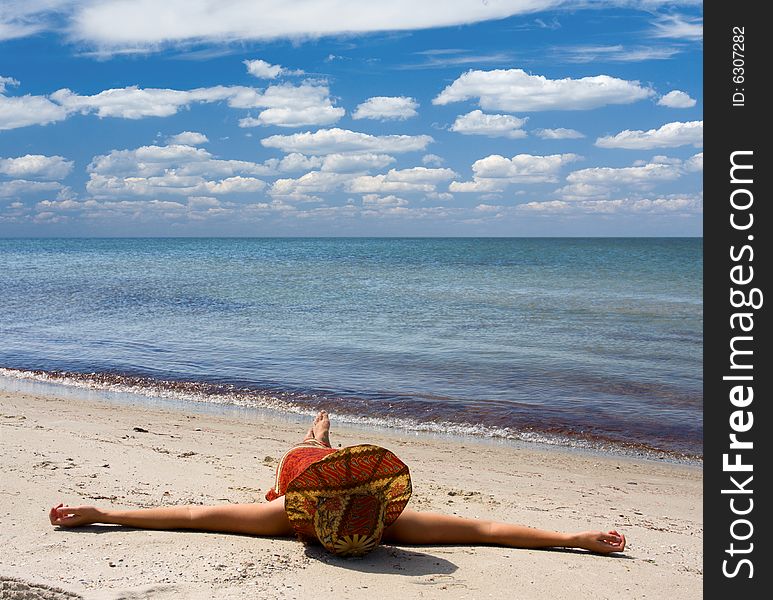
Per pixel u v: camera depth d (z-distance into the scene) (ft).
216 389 43.04
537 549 16.48
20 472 20.65
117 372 47.73
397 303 96.17
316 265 209.77
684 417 37.40
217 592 12.65
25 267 186.91
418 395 41.63
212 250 374.84
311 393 41.98
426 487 23.39
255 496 19.83
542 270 183.21
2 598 11.97
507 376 47.09
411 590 13.29
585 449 32.17
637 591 14.07
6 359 51.98
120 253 317.63
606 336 65.51
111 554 14.38
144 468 22.49
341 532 14.60
